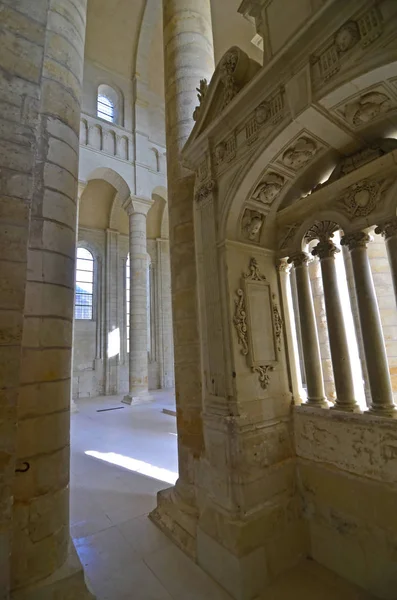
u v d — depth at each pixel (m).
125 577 2.92
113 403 12.97
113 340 16.52
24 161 2.29
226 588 2.77
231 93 3.44
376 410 2.83
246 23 9.62
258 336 3.43
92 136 12.66
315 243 5.39
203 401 3.47
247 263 3.55
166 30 5.38
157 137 14.60
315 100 2.50
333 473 3.07
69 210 2.89
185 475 3.73
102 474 5.34
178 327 4.07
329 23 2.42
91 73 13.38
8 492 1.96
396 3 2.10
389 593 2.58
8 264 2.14
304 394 3.74
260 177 3.25
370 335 2.96
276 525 3.04
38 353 2.48
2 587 1.83
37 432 2.39
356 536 2.83
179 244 4.21
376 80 2.30
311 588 2.77
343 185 3.17
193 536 3.27
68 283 2.81
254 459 3.06
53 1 3.11
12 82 2.32
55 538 2.38
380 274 4.56
